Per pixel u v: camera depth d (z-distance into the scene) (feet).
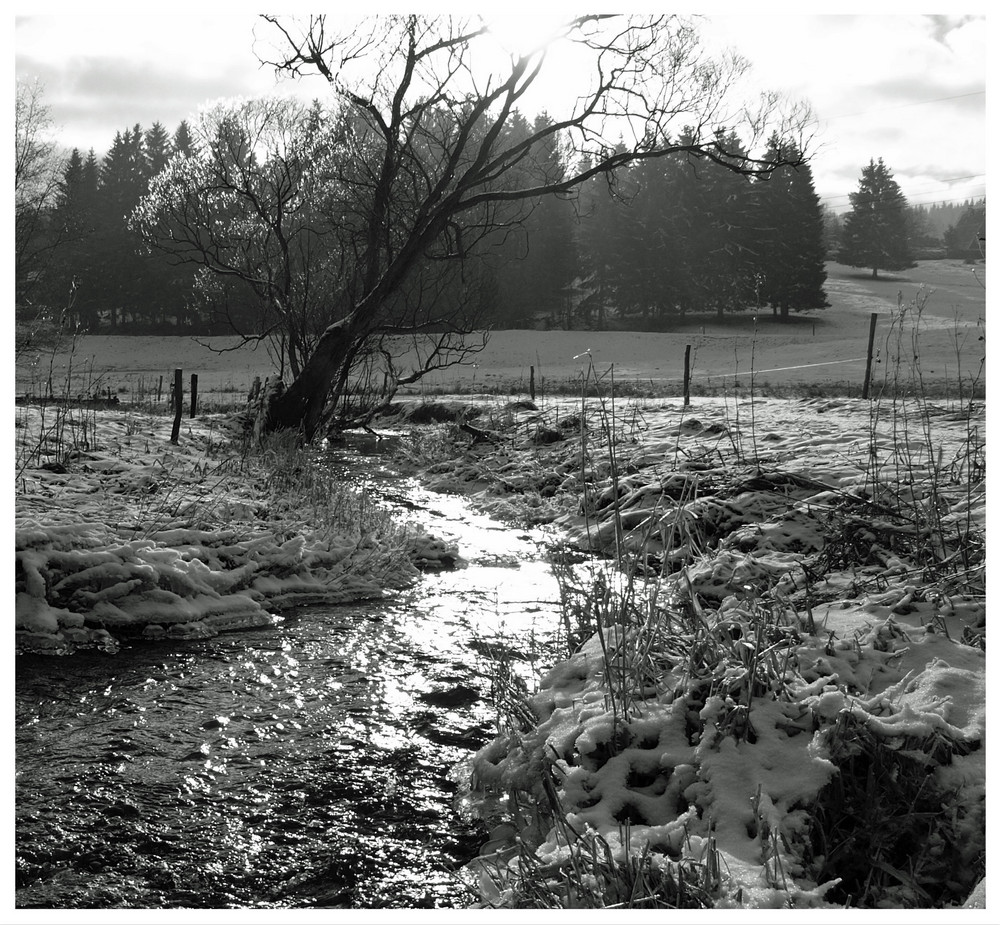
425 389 120.88
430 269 77.71
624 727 13.16
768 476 32.24
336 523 31.76
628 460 42.80
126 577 22.43
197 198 68.08
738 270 257.96
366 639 22.03
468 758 15.37
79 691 18.16
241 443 51.55
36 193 115.24
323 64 61.26
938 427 45.93
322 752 15.61
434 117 70.74
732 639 14.96
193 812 13.48
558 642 20.43
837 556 21.17
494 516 39.93
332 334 59.26
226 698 18.06
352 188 68.08
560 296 269.64
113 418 51.42
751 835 10.96
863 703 12.67
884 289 321.93
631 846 10.75
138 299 257.75
